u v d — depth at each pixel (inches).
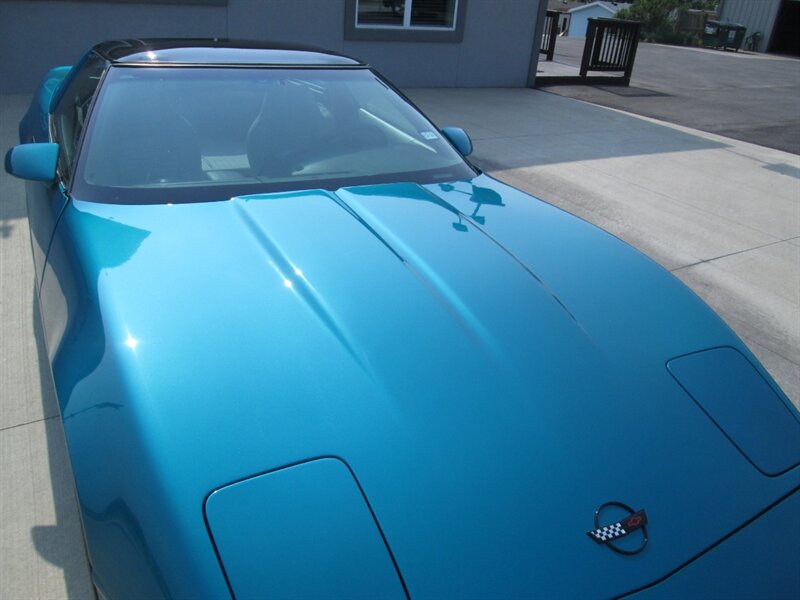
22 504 83.7
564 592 47.5
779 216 227.1
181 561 44.5
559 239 90.0
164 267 70.6
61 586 73.1
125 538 47.6
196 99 101.7
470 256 79.6
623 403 62.1
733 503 57.3
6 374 108.8
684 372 68.7
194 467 49.4
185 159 93.2
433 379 59.4
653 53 900.6
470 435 55.2
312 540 46.5
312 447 52.1
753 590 52.7
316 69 116.5
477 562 47.4
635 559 50.6
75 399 58.8
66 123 113.3
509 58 441.1
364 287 69.7
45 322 81.5
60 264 78.4
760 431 65.1
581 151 293.3
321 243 77.4
